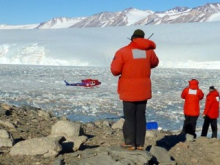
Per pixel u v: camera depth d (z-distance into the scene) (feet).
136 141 16.88
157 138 22.79
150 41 16.51
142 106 16.61
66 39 417.90
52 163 15.37
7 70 192.75
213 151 20.42
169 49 348.18
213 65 299.58
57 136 18.35
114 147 17.16
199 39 392.47
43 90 90.89
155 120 50.29
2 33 486.79
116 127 28.14
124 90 16.33
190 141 22.66
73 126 19.62
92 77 149.59
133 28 490.49
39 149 16.12
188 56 323.98
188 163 18.45
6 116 25.52
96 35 454.40
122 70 16.31
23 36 454.40
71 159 16.05
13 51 364.58
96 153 16.58
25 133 20.99
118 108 60.59
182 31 439.63
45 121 26.18
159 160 17.19
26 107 31.50
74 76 155.02
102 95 82.64
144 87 16.29
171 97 79.92
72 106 61.98
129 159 15.65
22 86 101.09
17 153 16.08
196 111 28.37
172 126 45.96
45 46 374.84
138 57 16.11
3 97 72.18
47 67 248.32
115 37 438.40
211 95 30.53
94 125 27.81
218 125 43.70
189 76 162.71
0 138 17.43
